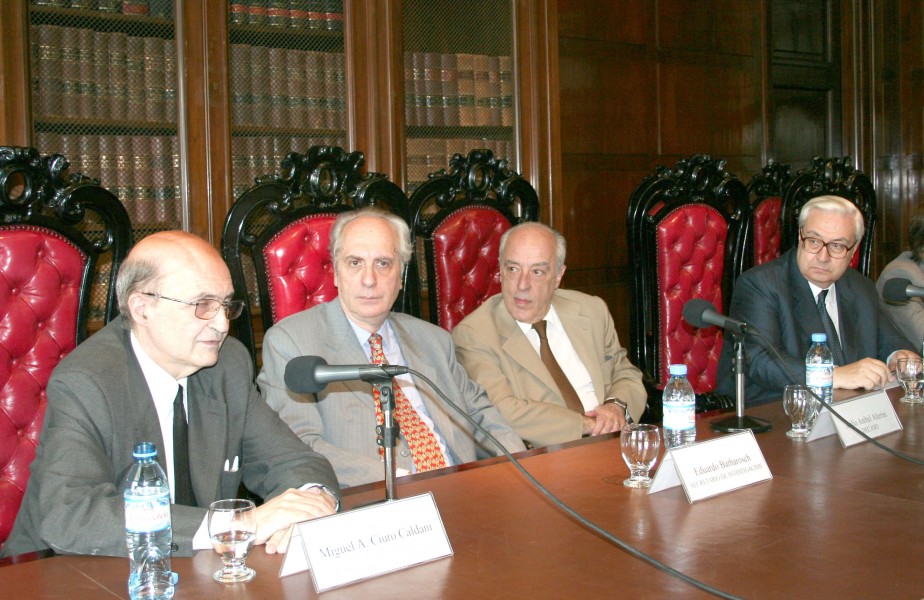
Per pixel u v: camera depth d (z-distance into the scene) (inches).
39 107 127.0
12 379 99.0
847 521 64.0
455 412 103.9
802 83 232.5
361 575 53.9
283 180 119.9
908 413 100.7
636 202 154.4
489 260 142.2
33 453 99.5
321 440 93.7
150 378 74.8
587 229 189.6
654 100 199.6
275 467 78.8
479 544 59.9
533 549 58.8
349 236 98.6
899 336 133.1
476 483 74.8
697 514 65.8
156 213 137.0
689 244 156.6
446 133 168.6
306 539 53.4
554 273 122.0
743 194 164.2
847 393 107.4
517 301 120.4
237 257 116.3
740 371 92.8
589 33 187.5
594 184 190.2
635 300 156.0
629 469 78.4
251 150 146.1
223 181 141.6
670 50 201.9
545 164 178.2
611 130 192.5
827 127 241.4
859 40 238.5
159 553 57.9
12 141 122.5
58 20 128.4
